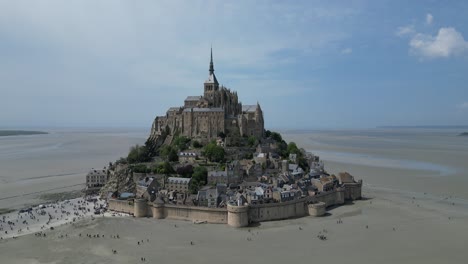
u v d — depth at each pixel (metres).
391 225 171.88
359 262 128.12
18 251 141.62
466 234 157.38
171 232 164.00
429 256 133.25
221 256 134.88
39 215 195.00
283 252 138.50
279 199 189.50
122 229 167.88
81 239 154.50
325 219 184.50
